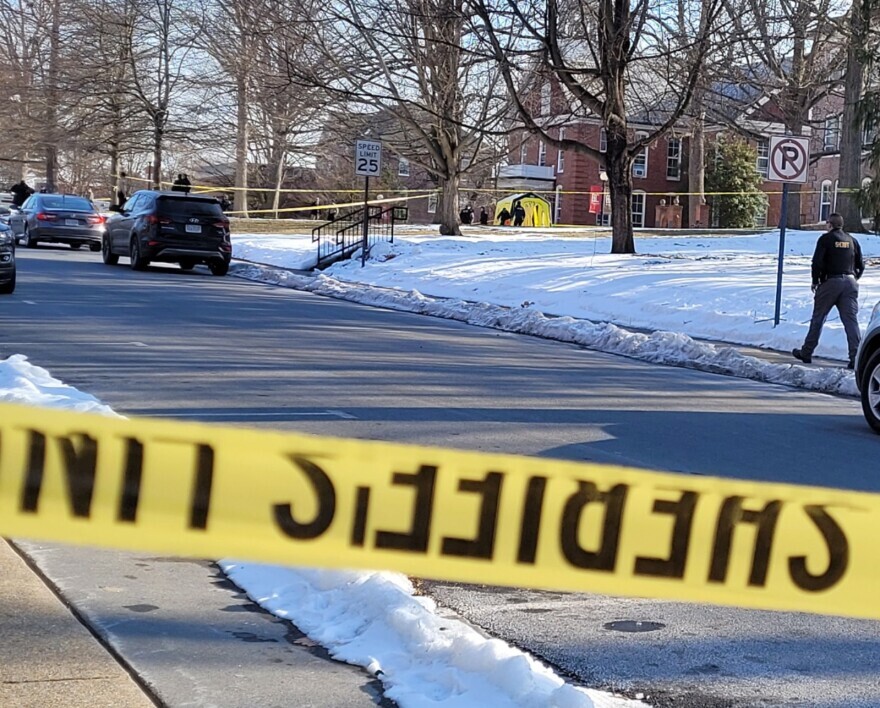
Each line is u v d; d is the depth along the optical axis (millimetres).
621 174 28469
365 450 3211
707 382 13125
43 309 16219
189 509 3143
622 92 28250
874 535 3342
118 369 11211
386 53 32219
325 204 64000
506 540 3268
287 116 42812
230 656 4344
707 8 28188
